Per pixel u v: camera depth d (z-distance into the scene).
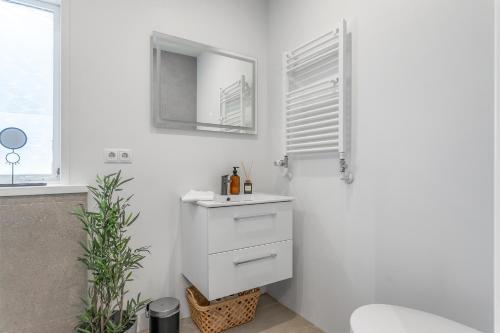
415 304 1.31
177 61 1.90
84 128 1.61
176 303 1.64
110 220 1.37
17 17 1.57
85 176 1.61
